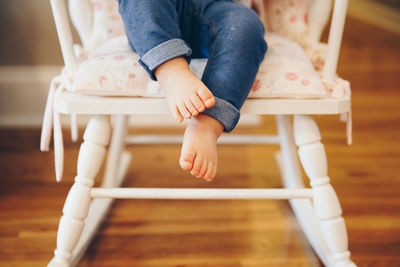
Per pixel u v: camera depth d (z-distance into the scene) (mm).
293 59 780
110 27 944
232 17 743
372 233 984
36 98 1702
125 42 853
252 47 723
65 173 1304
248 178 1280
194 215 1082
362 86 2225
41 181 1247
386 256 899
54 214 1064
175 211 1103
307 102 720
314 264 877
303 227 998
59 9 727
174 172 1328
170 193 770
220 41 722
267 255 908
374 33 3670
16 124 1712
